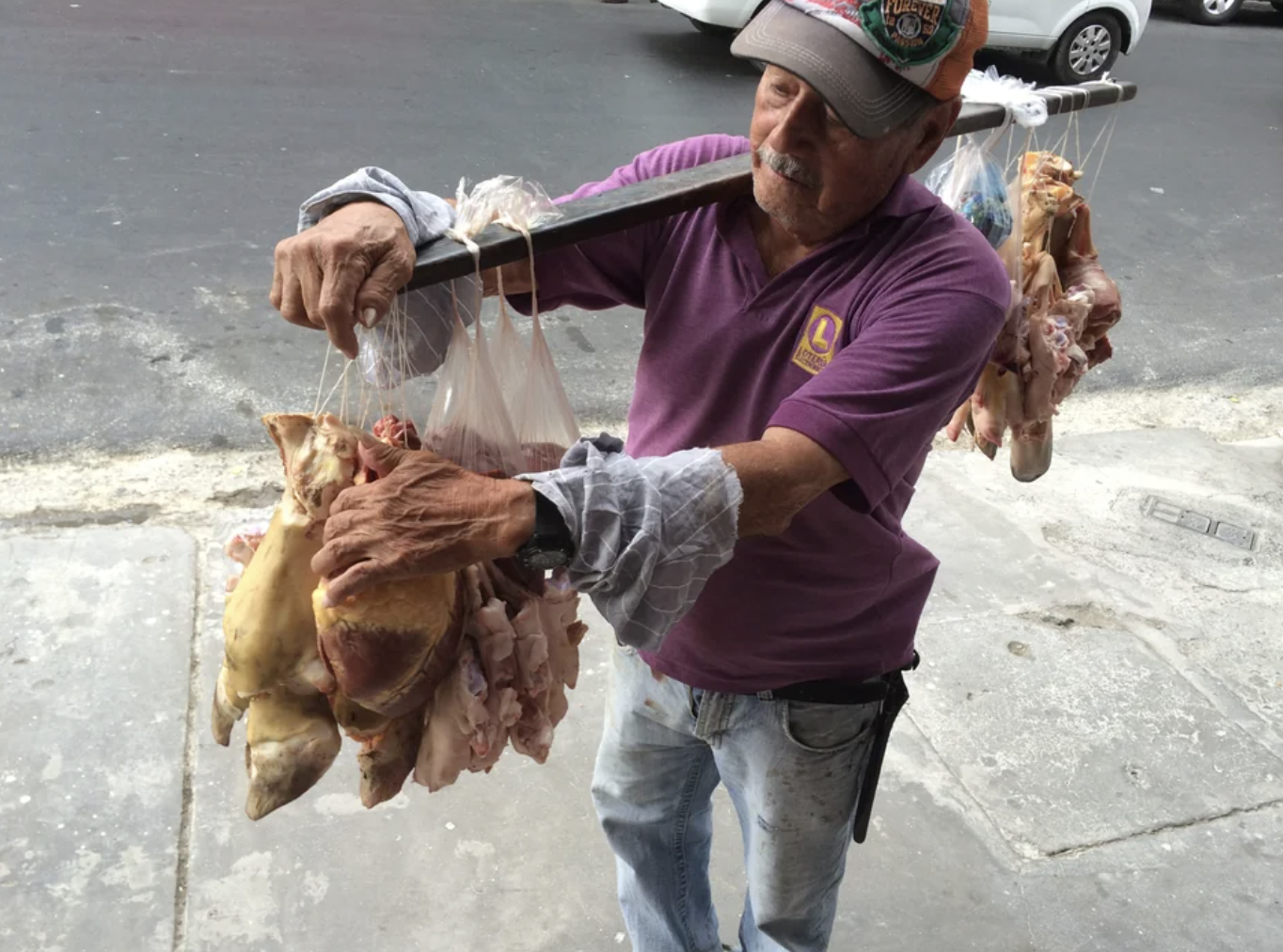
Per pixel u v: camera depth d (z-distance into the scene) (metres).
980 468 4.12
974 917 2.47
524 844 2.51
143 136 5.71
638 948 2.16
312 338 4.33
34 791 2.47
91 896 2.29
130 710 2.69
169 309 4.38
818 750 1.74
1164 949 2.43
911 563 1.70
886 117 1.26
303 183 5.41
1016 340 1.97
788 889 1.89
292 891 2.35
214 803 2.51
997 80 1.89
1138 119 8.20
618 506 1.12
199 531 3.31
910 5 1.21
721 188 1.45
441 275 1.30
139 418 3.79
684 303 1.56
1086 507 3.96
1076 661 3.22
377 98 6.62
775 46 1.26
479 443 1.45
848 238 1.41
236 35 7.39
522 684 1.45
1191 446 4.42
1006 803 2.75
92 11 7.45
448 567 1.12
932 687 3.08
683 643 1.70
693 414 1.57
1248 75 9.78
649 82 7.50
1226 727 3.04
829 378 1.28
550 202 1.41
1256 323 5.52
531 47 7.96
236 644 1.30
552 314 4.82
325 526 1.15
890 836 2.63
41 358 3.99
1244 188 7.13
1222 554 3.79
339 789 2.57
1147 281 5.80
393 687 1.30
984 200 1.89
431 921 2.33
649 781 1.95
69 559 3.10
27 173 5.20
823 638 1.66
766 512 1.22
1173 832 2.71
